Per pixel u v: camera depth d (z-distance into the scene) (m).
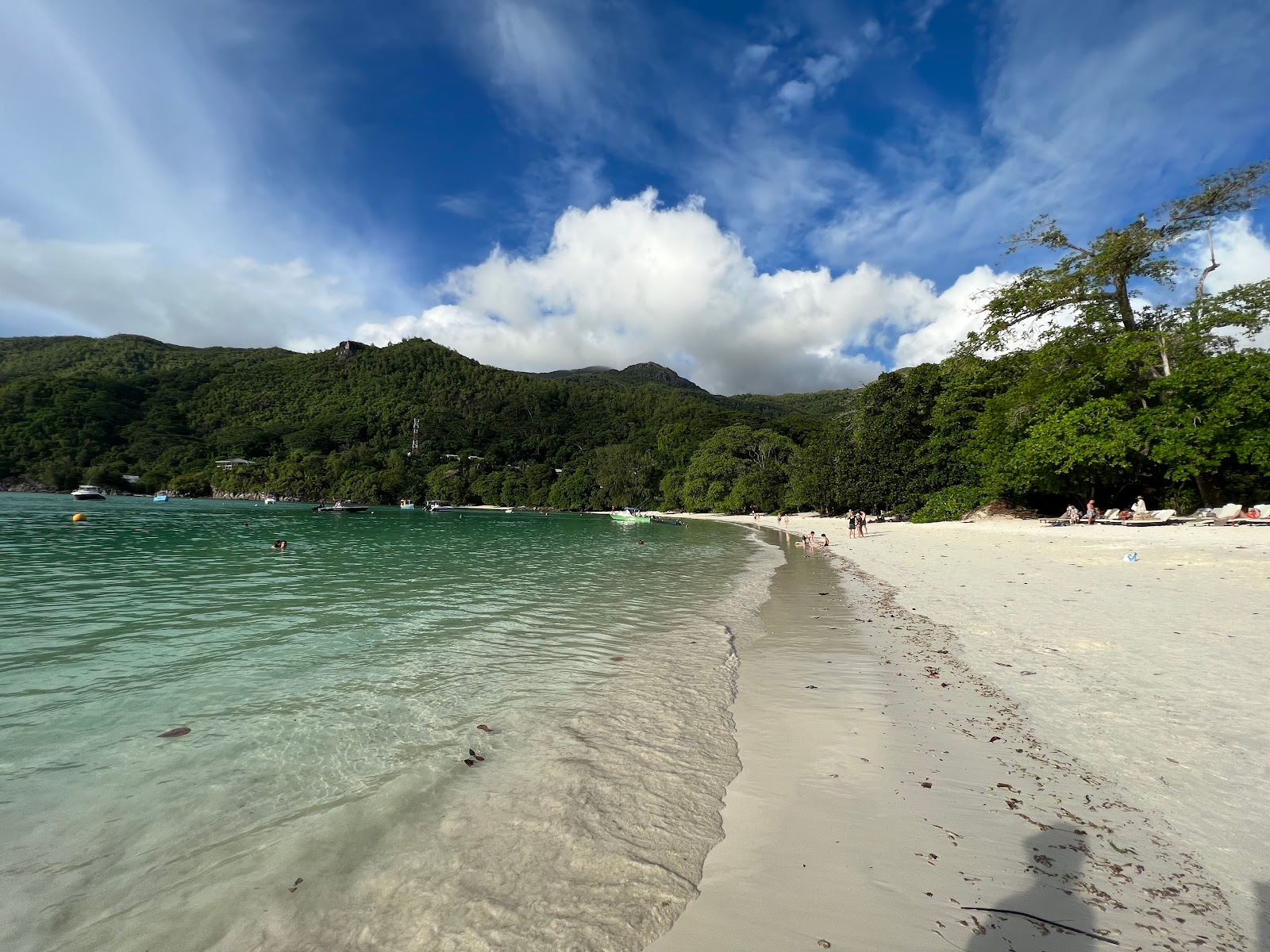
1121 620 9.98
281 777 5.26
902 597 14.31
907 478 47.19
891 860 3.94
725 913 3.46
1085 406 29.98
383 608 13.34
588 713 6.87
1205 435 25.42
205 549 26.81
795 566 23.17
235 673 8.41
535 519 80.12
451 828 4.41
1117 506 33.50
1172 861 3.73
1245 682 6.67
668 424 144.38
